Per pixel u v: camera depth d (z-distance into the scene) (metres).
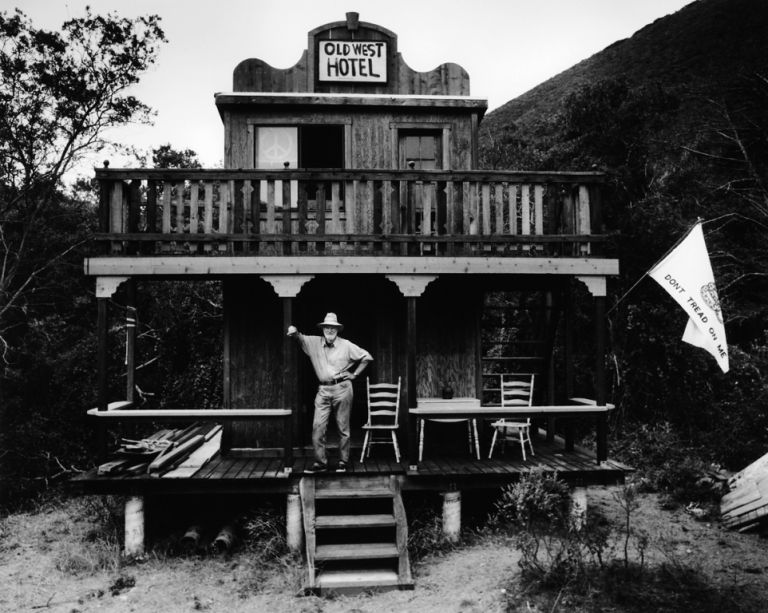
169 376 15.94
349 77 10.40
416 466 8.15
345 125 10.27
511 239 8.66
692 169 17.78
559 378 15.17
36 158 15.74
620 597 6.24
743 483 9.43
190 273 8.28
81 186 17.84
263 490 7.99
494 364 15.68
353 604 6.63
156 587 7.15
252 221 8.52
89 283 16.16
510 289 10.80
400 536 7.29
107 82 15.79
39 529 9.66
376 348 9.85
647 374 14.53
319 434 8.20
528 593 6.44
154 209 8.43
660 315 14.77
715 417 13.31
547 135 22.02
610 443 13.09
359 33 10.48
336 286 9.96
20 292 14.79
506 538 7.99
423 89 10.55
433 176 8.68
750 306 17.02
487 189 8.74
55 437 13.30
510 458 9.06
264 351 9.80
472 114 10.42
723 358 8.67
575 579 6.56
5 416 13.40
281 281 8.36
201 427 11.14
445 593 6.75
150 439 9.27
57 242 16.03
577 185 8.91
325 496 7.75
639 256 15.08
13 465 12.62
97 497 10.30
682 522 9.08
